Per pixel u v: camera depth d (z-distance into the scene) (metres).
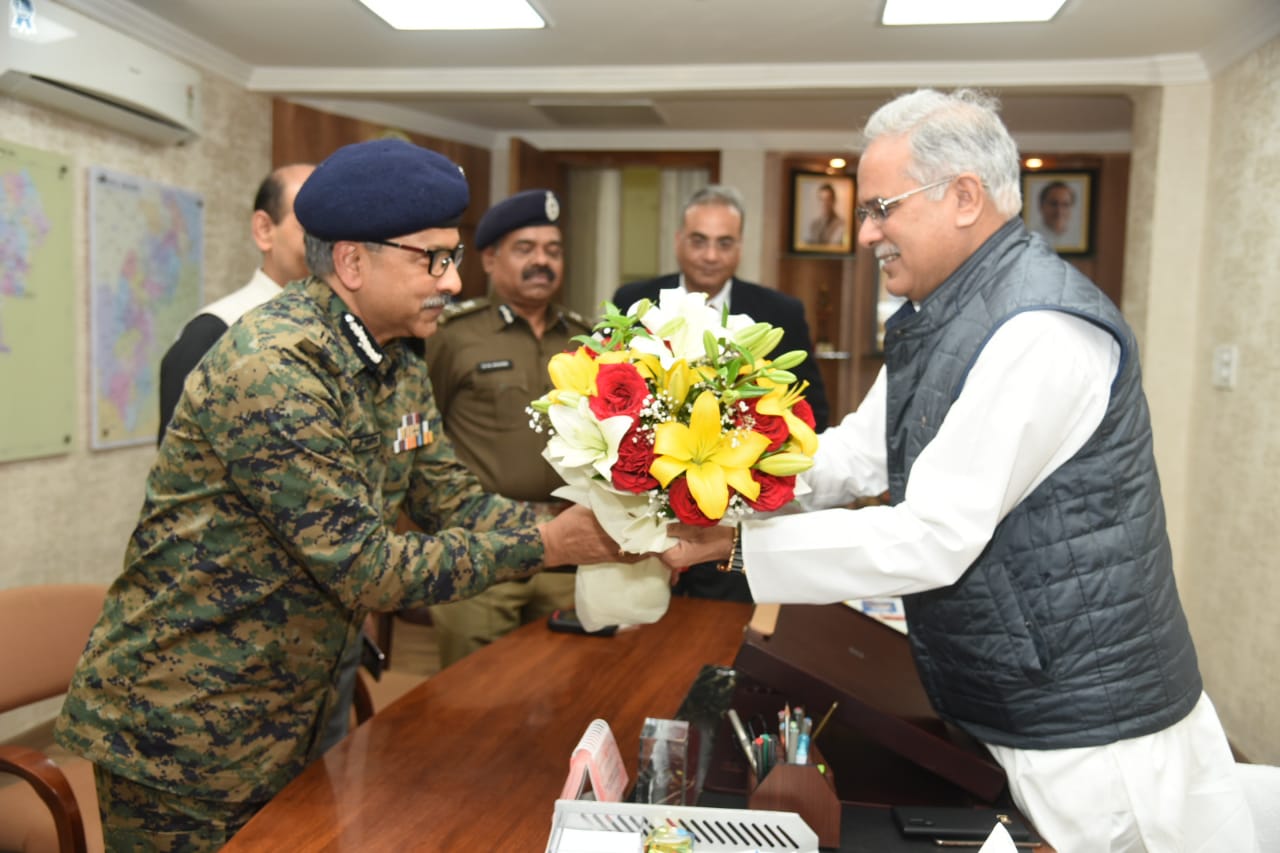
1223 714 3.25
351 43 3.61
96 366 3.17
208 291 3.80
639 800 1.23
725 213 2.74
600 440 1.14
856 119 4.86
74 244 3.07
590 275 5.89
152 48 3.33
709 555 1.32
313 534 1.26
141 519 1.38
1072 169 5.20
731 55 3.70
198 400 1.29
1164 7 3.03
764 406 1.13
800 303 2.87
